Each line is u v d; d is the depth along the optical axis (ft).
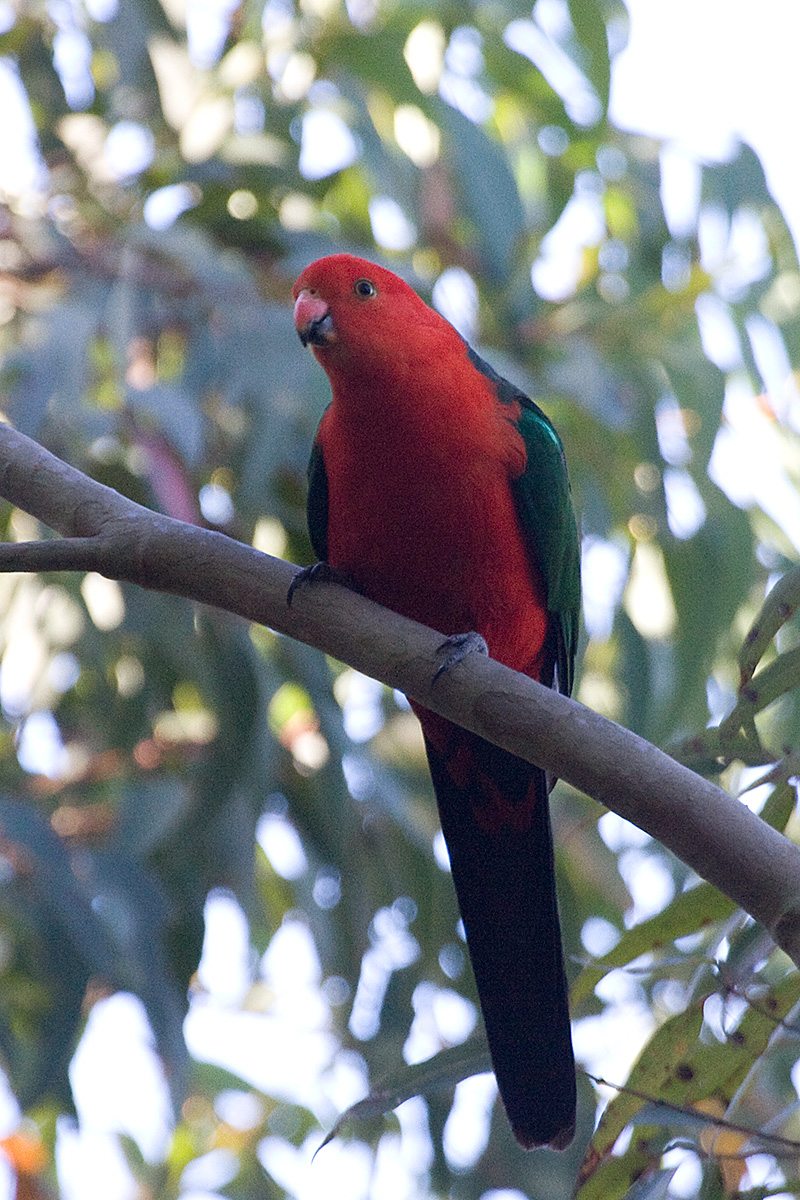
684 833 14.48
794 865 14.07
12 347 33.19
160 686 34.45
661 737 35.88
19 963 33.71
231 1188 39.96
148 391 30.83
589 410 34.94
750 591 37.19
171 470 31.55
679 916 18.88
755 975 18.74
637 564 37.14
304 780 35.50
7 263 34.45
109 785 36.14
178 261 33.65
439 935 36.55
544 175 39.47
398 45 37.42
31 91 37.11
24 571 17.58
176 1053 31.60
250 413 33.94
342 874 34.68
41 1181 33.73
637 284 38.45
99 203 36.04
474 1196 35.81
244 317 33.35
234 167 36.14
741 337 38.91
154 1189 39.42
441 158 38.22
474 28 38.63
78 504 17.76
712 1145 17.34
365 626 17.12
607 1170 18.83
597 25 38.22
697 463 37.19
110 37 36.65
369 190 38.47
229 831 33.17
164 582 17.48
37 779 36.65
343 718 34.65
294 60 37.93
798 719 35.01
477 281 37.24
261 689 32.96
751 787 17.58
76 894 31.73
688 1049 18.52
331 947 35.35
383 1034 35.42
